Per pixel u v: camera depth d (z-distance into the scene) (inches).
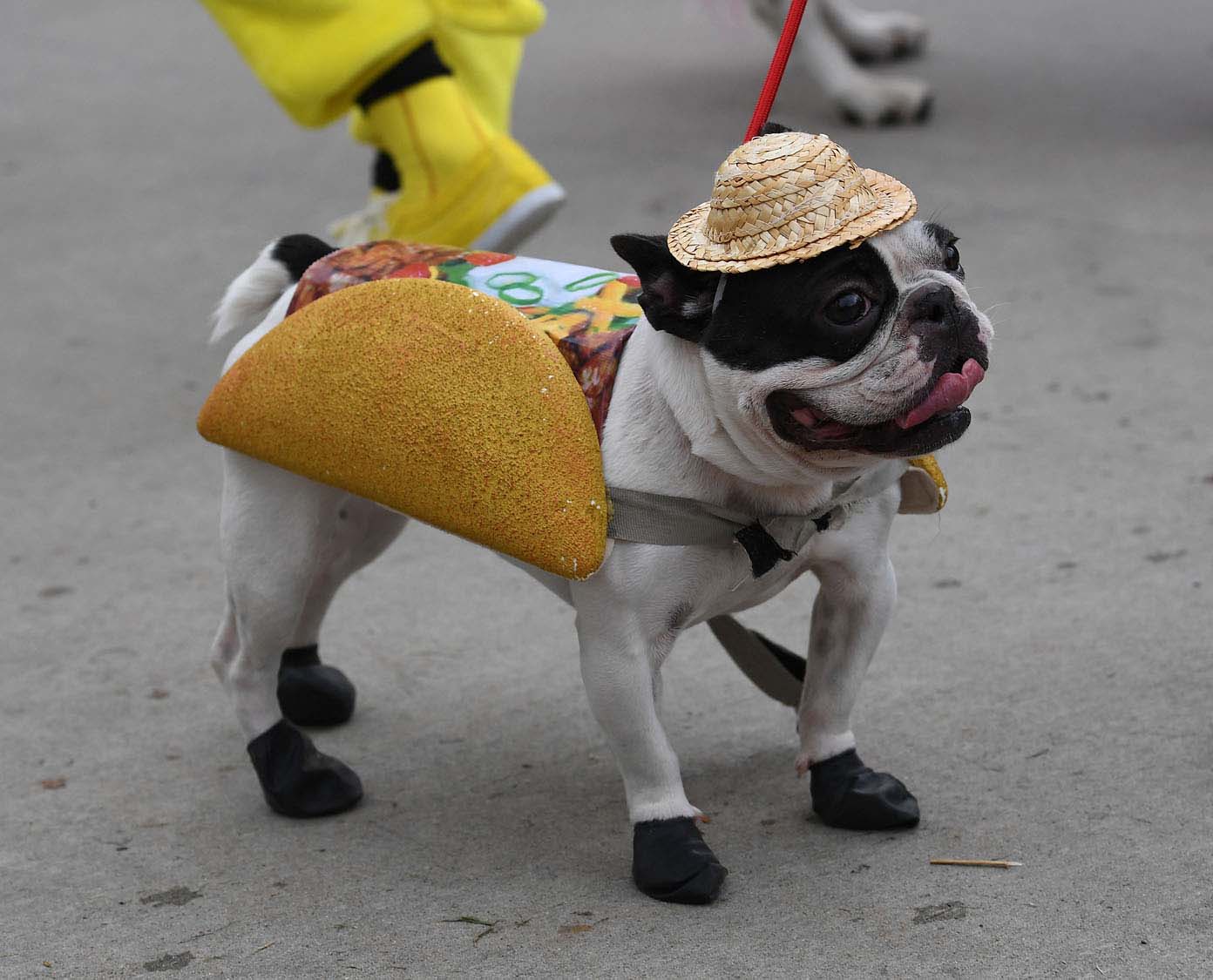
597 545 148.9
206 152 538.3
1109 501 261.1
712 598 158.6
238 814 190.1
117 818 189.8
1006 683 204.7
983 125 497.4
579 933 156.5
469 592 250.7
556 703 212.8
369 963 154.3
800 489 152.3
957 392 133.7
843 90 501.7
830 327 132.7
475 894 166.6
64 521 287.3
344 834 183.0
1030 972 142.7
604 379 153.0
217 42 714.2
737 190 134.3
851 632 171.2
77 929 165.2
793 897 160.1
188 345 374.3
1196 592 225.1
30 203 489.7
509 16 285.1
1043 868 161.0
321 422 163.2
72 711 219.1
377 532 204.2
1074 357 328.2
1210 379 309.9
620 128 518.3
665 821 162.1
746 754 194.5
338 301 164.9
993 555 245.4
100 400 344.8
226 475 180.2
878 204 135.6
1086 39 608.1
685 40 651.5
